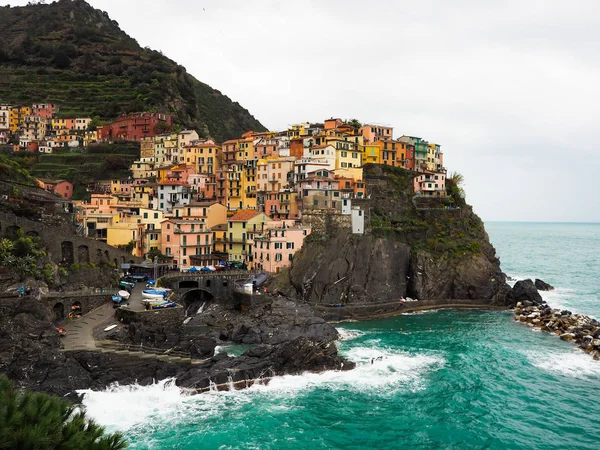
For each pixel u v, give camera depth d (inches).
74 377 2706.7
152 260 5039.4
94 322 3459.6
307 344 3270.2
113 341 3125.0
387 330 4266.7
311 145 6254.9
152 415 2573.8
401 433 2466.8
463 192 6825.8
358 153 6378.0
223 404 2728.8
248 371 3006.9
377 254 5246.1
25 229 3900.1
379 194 6087.6
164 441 2329.0
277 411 2667.3
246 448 2294.5
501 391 2950.3
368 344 3831.2
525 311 4798.2
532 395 2896.2
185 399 2760.8
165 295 3976.4
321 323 3991.1
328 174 5816.9
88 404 2593.5
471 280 5403.5
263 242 5113.2
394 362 3417.8
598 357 3486.7
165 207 6259.8
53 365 2731.3
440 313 4970.5
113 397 2672.2
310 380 3085.6
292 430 2470.5
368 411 2687.0
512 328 4350.4
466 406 2751.0
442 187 6505.9
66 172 7450.8
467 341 3937.0
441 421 2583.7
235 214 5728.3
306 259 4987.7
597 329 3991.1
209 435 2394.2
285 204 5787.4
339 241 5182.1
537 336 4092.0
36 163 7613.2
